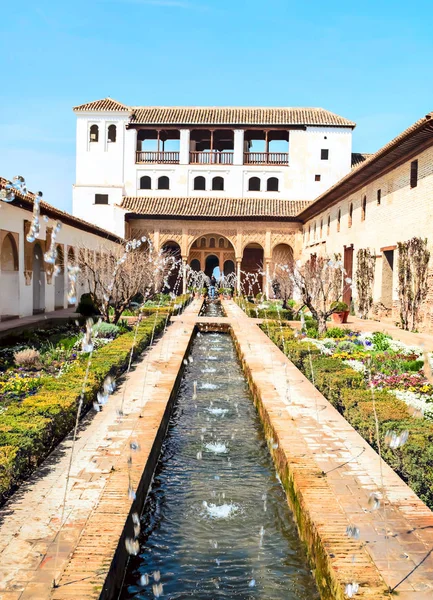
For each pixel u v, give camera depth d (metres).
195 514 5.93
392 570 3.96
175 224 38.88
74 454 6.29
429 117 14.94
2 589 3.67
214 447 8.13
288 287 28.38
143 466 5.93
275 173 39.50
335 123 39.06
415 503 5.08
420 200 18.25
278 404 8.77
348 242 27.20
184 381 12.64
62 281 24.73
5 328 15.76
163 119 39.25
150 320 19.45
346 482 5.57
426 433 5.88
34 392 9.01
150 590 4.55
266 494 6.45
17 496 5.11
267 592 4.54
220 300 38.41
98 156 39.44
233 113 40.19
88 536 4.37
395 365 11.24
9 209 17.50
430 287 17.38
